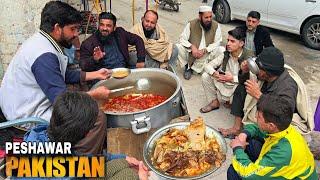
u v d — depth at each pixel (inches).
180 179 89.9
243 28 180.9
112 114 107.2
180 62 211.8
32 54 93.0
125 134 106.2
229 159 142.4
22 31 145.6
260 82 134.3
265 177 92.4
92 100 63.0
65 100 61.2
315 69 225.6
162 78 127.2
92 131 67.0
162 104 108.7
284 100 90.0
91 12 255.4
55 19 93.0
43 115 98.3
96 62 151.6
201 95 194.4
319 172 130.9
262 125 92.4
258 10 274.4
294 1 251.9
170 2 327.6
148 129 106.1
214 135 103.4
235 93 151.1
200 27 202.4
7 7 140.9
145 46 181.6
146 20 177.9
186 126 105.4
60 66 98.8
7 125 90.7
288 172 90.4
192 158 95.6
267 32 179.5
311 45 254.2
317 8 243.0
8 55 148.3
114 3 350.3
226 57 164.7
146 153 98.5
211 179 133.4
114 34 157.2
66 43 99.7
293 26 258.8
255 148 110.2
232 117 173.3
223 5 299.3
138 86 128.8
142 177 80.5
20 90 96.5
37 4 142.4
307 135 136.3
